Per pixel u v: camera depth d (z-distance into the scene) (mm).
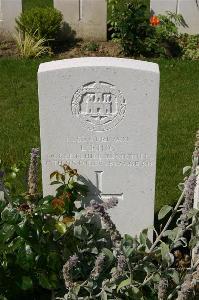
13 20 9023
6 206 3586
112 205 3180
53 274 3494
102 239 3857
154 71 3748
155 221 4727
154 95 3811
